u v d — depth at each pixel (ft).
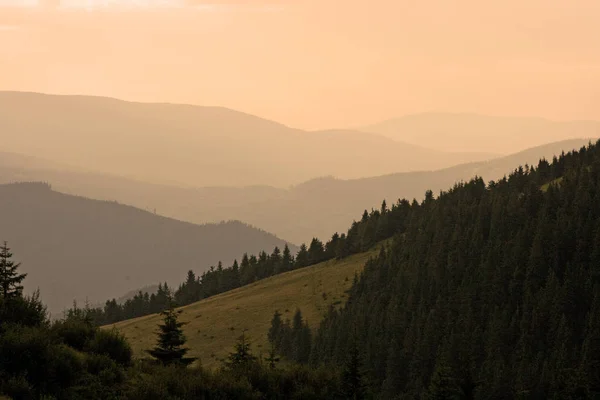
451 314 493.77
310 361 469.57
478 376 366.02
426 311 513.86
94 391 124.77
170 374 141.59
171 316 183.73
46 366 123.24
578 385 253.85
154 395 128.26
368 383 172.96
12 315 143.95
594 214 555.28
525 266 514.68
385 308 551.59
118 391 128.57
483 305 491.31
